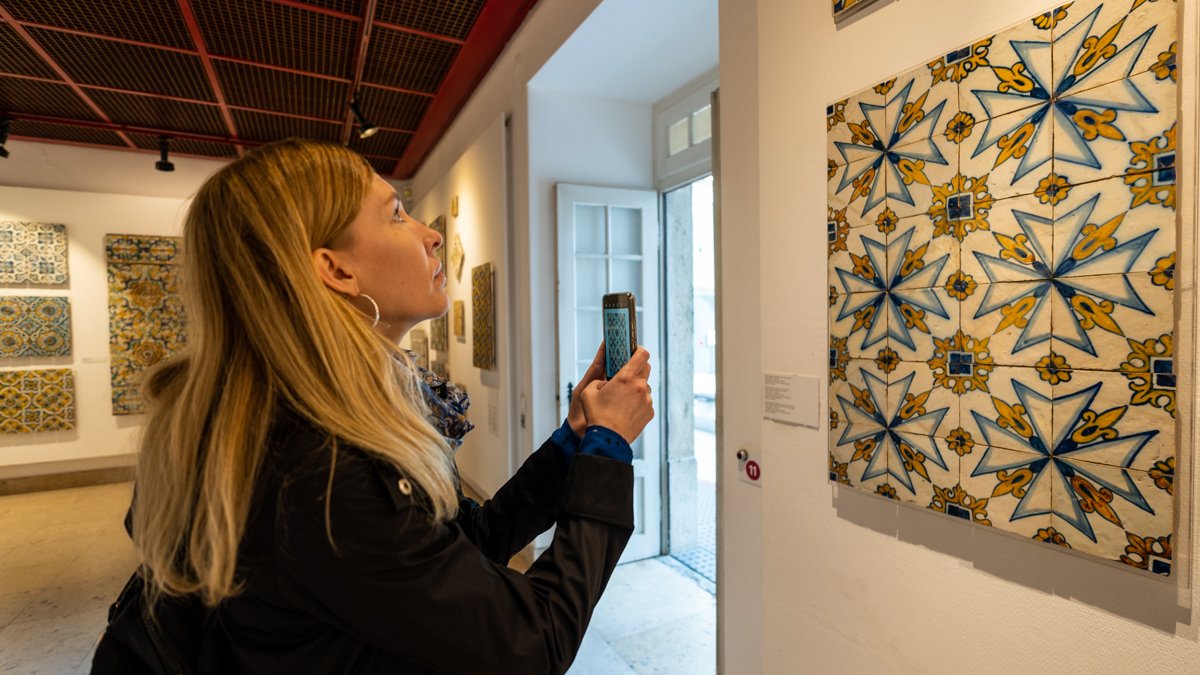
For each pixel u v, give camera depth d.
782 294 1.30
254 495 0.50
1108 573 0.77
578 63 2.72
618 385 0.69
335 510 0.49
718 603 1.81
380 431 0.53
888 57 1.03
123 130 4.57
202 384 0.54
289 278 0.55
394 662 0.55
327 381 0.54
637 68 2.77
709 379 8.06
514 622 0.53
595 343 3.13
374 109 4.30
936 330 0.94
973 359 0.89
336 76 3.70
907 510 1.04
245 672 0.53
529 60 2.95
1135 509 0.71
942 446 0.94
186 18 2.98
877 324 1.05
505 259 3.28
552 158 3.03
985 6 0.87
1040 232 0.79
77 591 2.92
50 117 4.34
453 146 4.54
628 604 2.71
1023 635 0.87
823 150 1.18
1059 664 0.82
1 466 4.73
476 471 4.15
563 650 0.56
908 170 0.98
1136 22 0.69
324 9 2.92
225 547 0.48
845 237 1.11
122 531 3.82
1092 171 0.74
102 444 4.96
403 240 0.67
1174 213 0.67
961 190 0.90
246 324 0.54
